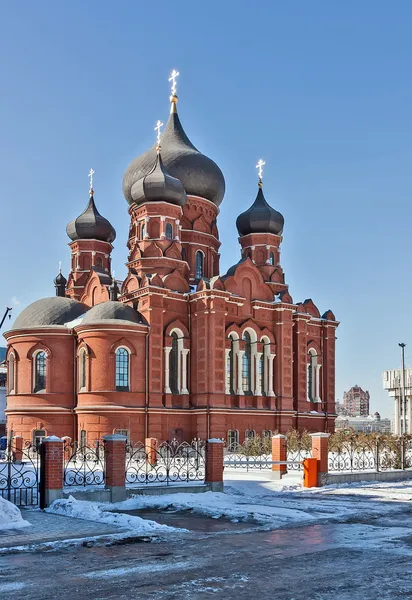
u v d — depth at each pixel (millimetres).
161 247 58406
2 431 83312
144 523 19641
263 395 58875
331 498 28125
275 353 59906
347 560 14938
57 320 55688
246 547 16469
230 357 57625
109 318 52281
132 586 12578
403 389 50531
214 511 22656
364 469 39375
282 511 22844
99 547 16469
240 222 66688
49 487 23500
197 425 54312
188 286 57906
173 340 55625
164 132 67188
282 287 65375
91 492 25359
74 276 67375
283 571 13812
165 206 59094
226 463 41719
